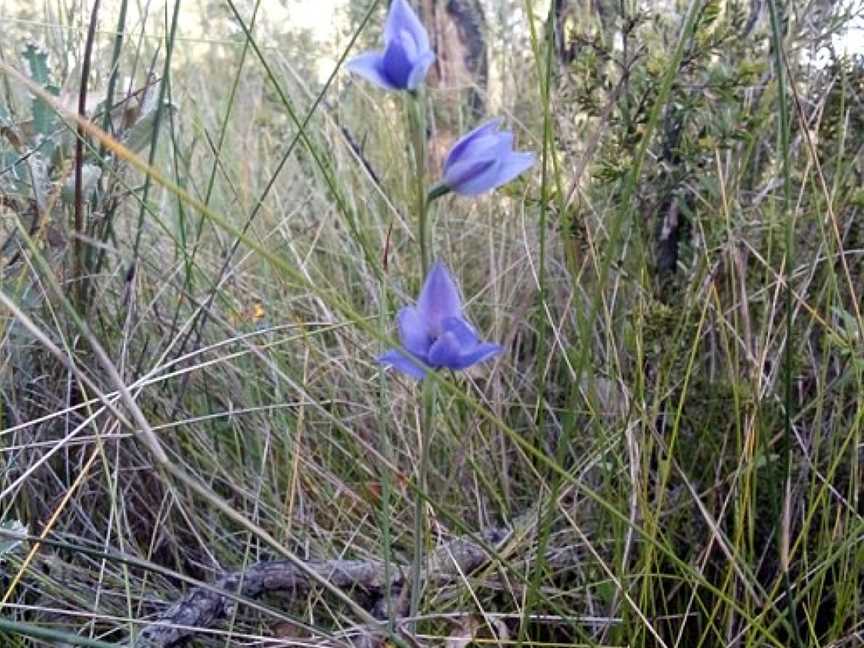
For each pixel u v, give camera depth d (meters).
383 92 0.73
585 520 0.40
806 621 0.35
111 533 0.40
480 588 0.37
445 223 0.54
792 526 0.37
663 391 0.38
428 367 0.25
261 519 0.40
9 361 0.41
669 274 0.44
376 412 0.43
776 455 0.38
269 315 0.49
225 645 0.33
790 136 0.44
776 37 0.33
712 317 0.41
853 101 0.44
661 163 0.40
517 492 0.44
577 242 0.42
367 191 0.60
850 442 0.37
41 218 0.41
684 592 0.37
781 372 0.39
